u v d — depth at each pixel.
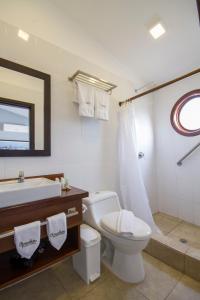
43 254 1.28
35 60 1.57
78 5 1.64
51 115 1.65
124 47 2.09
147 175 2.63
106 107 1.90
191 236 2.01
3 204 0.97
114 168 2.18
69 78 1.78
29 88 1.50
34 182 1.37
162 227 2.24
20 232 0.99
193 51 2.09
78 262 1.45
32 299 1.23
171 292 1.28
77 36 1.84
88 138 1.93
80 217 1.31
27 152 1.46
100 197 1.72
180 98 2.48
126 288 1.32
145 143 2.62
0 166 1.35
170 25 1.82
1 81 1.36
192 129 2.43
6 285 1.04
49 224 1.10
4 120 1.37
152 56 2.22
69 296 1.25
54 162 1.65
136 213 2.04
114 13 1.72
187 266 1.44
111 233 1.38
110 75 2.21
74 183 1.80
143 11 1.71
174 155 2.55
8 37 1.43
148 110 2.71
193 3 1.59
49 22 1.65
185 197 2.43
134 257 1.40
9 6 1.44
